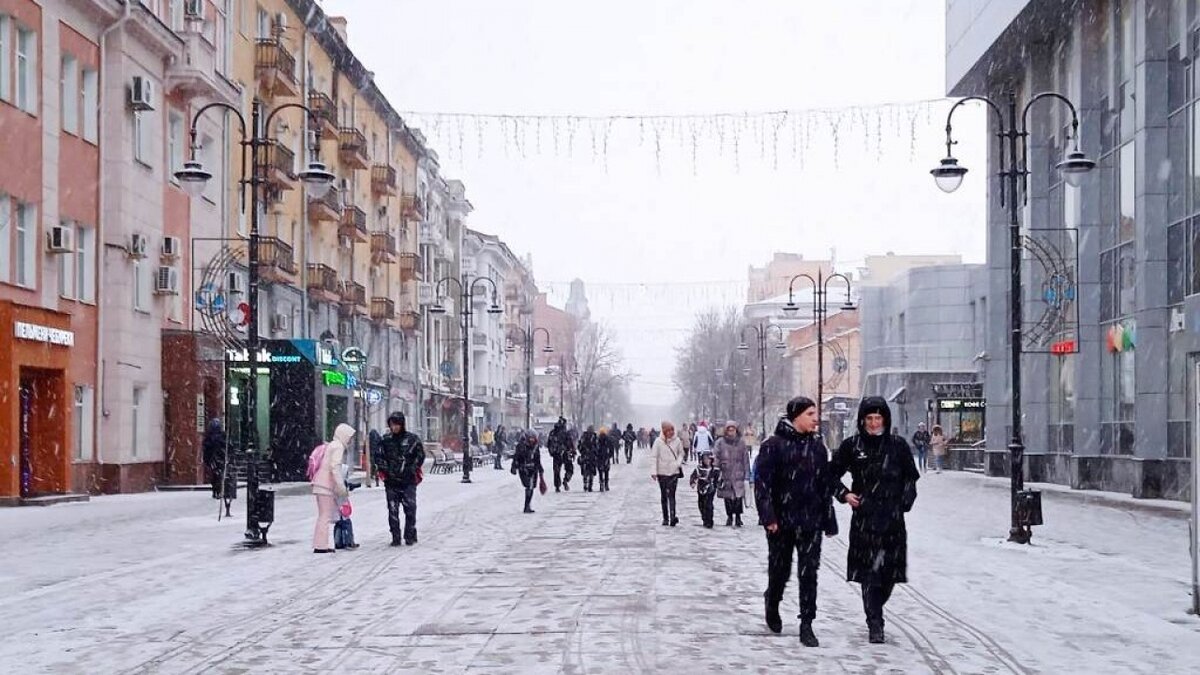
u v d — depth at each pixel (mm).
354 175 56594
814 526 10094
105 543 19625
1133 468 32844
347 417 45250
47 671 9234
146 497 29672
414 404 70375
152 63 33250
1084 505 31297
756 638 10430
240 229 40375
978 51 42594
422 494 35719
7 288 26375
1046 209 41375
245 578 14977
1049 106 41312
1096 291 36844
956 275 72188
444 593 13406
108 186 31062
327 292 49438
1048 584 14508
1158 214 31781
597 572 15359
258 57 42281
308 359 38219
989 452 46469
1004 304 46062
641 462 69125
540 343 141250
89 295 30266
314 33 49469
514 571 15492
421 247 73188
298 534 21484
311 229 49531
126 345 31344
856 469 10117
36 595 13461
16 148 26734
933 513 27500
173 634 10859
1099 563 17047
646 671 8992
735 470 22672
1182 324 30812
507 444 85938
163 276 33375
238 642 10422
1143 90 32031
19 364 26062
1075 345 36500
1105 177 36438
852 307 58375
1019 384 20188
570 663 9312
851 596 13438
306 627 11188
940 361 71938
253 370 20188
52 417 28078
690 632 10734
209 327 36000
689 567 15953
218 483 28500
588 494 35375
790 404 10320
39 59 27812
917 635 10688
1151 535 21938
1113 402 35688
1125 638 10664
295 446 38156
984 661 9500
